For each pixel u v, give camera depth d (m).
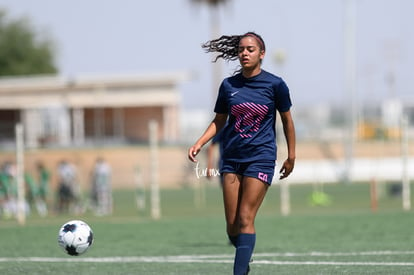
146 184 96.19
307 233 39.16
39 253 31.88
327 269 25.00
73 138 101.75
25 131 97.50
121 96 118.81
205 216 55.66
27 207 63.31
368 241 34.47
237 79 19.91
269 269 25.22
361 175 96.81
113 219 54.19
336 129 139.38
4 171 65.19
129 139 106.19
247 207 19.61
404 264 26.00
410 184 86.25
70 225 22.59
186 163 95.25
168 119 121.06
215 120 20.42
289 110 19.92
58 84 115.88
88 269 26.11
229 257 29.48
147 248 33.50
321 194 66.94
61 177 65.25
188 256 30.06
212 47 20.86
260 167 19.62
